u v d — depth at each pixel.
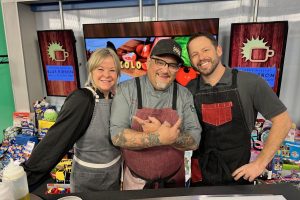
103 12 2.48
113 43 2.24
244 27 1.92
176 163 1.22
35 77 2.78
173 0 2.22
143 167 1.19
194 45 1.21
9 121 3.00
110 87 1.09
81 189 1.15
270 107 1.17
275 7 2.04
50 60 2.54
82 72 2.66
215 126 1.25
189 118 1.18
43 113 2.54
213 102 1.24
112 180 1.17
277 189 0.84
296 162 1.91
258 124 2.03
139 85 1.16
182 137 1.08
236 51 2.01
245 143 1.25
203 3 2.20
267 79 2.00
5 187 0.61
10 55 2.62
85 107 1.02
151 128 1.09
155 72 1.11
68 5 2.52
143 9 2.36
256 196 0.78
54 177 2.10
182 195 0.81
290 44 2.09
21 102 2.76
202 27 1.98
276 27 1.84
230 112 1.22
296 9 2.01
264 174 1.81
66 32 2.36
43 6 2.60
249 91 1.20
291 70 2.14
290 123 1.16
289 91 2.19
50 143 0.94
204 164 1.27
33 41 2.71
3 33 2.75
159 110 1.15
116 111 1.09
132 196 0.81
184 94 1.19
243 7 2.11
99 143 1.09
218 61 1.22
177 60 1.12
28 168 0.88
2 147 2.49
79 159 1.13
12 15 2.50
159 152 1.17
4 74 2.85
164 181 1.20
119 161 1.20
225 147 1.26
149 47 2.16
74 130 0.99
